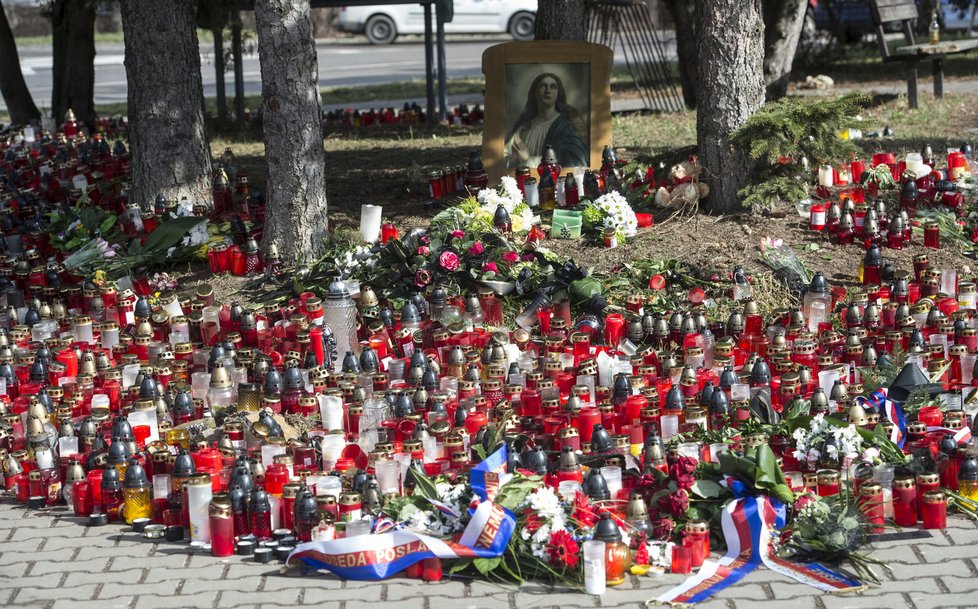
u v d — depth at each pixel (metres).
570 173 11.20
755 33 10.55
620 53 31.38
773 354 7.48
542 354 8.11
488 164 11.86
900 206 10.43
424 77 29.45
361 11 39.59
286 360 7.79
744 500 5.72
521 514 5.62
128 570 5.68
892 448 6.25
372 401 6.94
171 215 11.25
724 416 6.75
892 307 8.18
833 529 5.48
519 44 11.76
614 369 7.54
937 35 17.81
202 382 7.79
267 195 10.20
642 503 5.67
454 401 7.21
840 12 24.39
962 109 17.11
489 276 9.05
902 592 5.23
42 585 5.53
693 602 5.17
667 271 9.42
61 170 13.61
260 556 5.73
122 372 8.04
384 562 5.48
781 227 10.33
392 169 14.59
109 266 10.53
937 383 7.04
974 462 6.06
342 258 9.52
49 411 7.43
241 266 10.16
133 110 11.94
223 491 6.06
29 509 6.61
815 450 6.25
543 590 5.35
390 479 6.16
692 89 19.80
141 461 6.54
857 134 14.00
